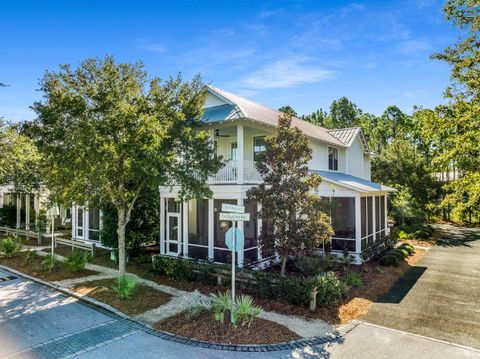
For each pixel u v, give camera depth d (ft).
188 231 52.65
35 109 32.99
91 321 28.55
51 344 24.20
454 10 41.55
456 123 40.81
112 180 35.86
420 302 33.96
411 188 100.58
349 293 36.17
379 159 108.37
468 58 39.14
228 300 27.22
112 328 27.02
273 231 36.04
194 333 25.61
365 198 57.47
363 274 44.73
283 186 33.88
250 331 25.82
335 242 55.57
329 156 71.00
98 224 66.03
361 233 56.34
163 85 37.81
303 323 28.09
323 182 54.85
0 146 55.88
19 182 69.92
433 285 40.29
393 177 103.40
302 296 31.45
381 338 25.30
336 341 24.68
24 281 41.75
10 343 24.40
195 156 37.70
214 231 50.11
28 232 72.38
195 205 52.34
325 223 33.60
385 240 59.67
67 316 29.76
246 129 52.47
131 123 33.01
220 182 46.68
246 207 49.29
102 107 32.78
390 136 169.68
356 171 82.69
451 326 27.73
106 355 22.53
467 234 83.66
